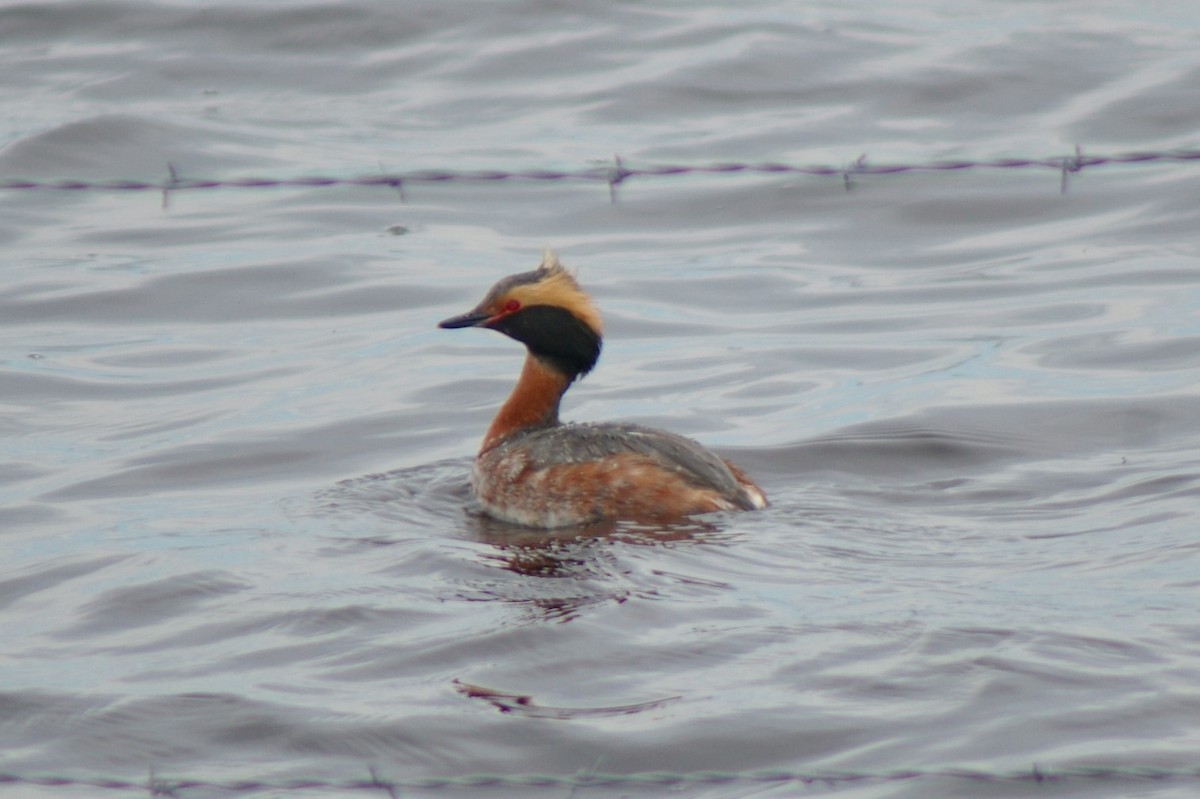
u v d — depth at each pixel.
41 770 11.03
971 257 25.17
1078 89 31.47
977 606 12.87
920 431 18.25
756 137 29.94
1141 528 14.75
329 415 19.47
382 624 12.98
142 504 16.69
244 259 25.42
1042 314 22.52
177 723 11.55
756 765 10.75
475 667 12.13
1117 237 25.42
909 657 11.97
